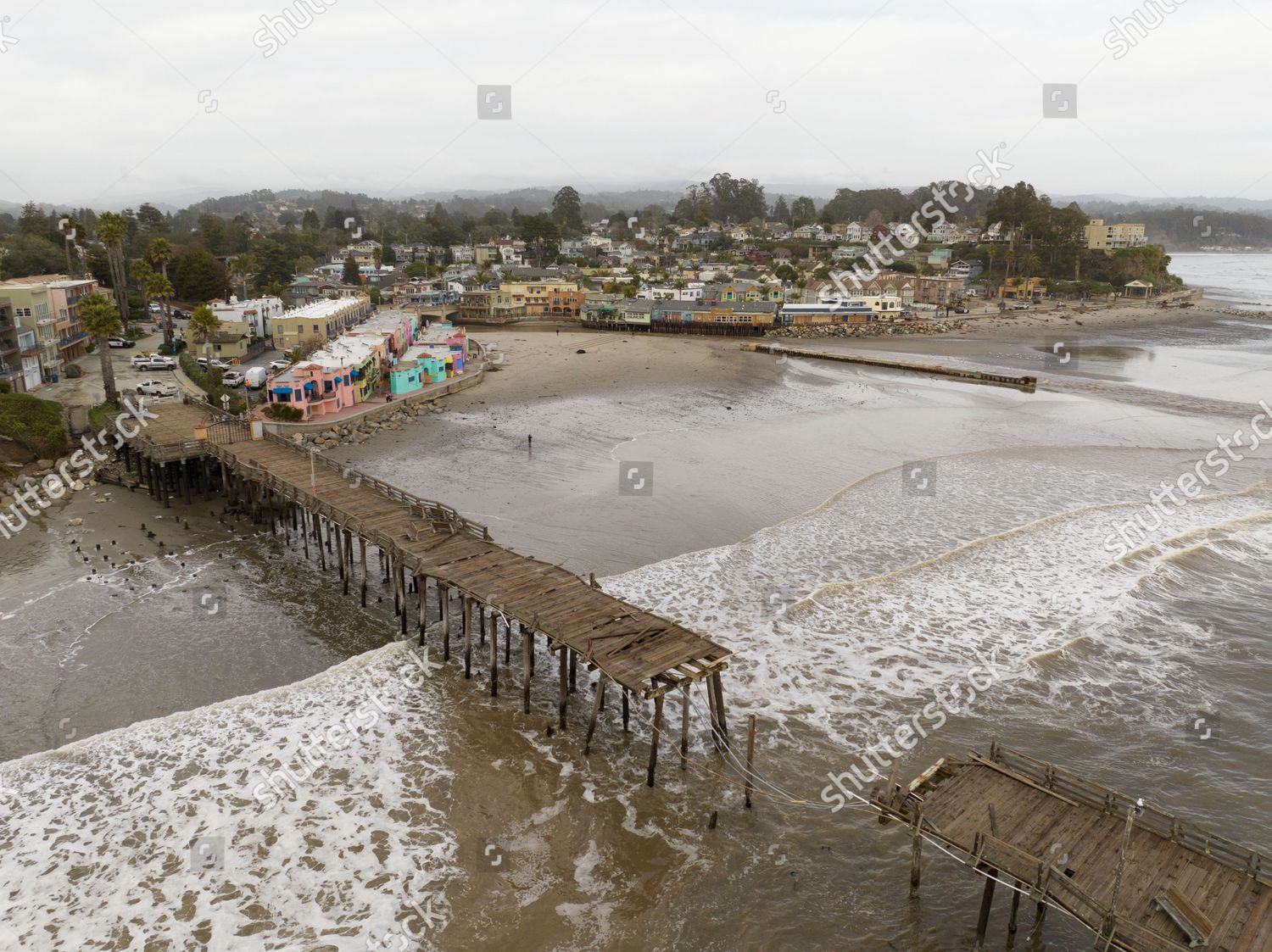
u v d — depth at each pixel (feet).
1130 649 108.88
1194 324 510.17
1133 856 61.46
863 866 72.79
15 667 100.37
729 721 92.68
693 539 144.15
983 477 182.50
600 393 276.62
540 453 199.93
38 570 127.75
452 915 66.54
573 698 97.50
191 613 116.16
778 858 73.36
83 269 419.13
